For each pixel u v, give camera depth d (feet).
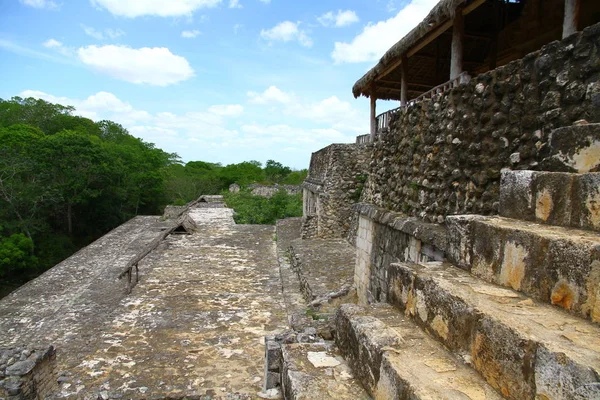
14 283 60.80
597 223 7.04
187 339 22.93
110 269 40.06
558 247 6.51
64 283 35.60
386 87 33.81
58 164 76.48
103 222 93.81
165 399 16.74
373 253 20.44
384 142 21.11
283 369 9.46
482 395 5.72
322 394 7.48
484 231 8.38
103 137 146.51
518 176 9.01
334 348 9.62
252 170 181.16
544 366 5.02
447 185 13.80
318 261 35.22
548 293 6.66
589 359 4.64
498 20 25.76
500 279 7.82
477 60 28.91
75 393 17.25
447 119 14.05
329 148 48.44
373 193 22.49
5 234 67.92
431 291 7.97
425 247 14.28
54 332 24.49
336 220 46.91
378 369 7.09
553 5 22.38
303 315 20.76
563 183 7.80
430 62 28.78
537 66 9.65
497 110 11.21
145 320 25.85
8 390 14.51
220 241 53.06
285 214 78.23
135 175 107.24
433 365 6.62
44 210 77.05
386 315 9.07
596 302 5.78
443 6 16.55
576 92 8.47
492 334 6.01
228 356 20.85
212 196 108.06
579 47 8.48
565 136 8.35
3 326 25.63
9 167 69.05
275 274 37.65
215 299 30.19
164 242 51.80
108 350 21.48
